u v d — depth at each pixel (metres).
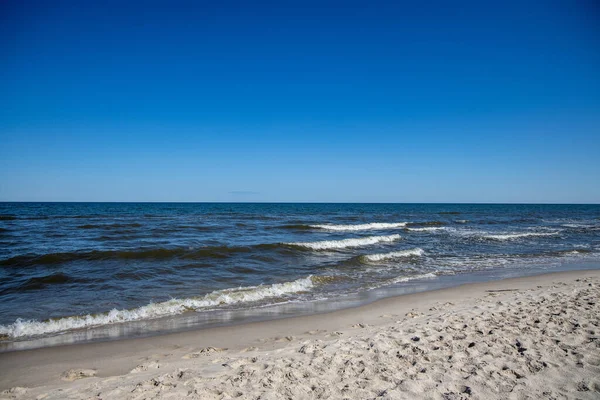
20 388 4.35
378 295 9.96
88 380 4.76
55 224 27.52
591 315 6.75
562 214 67.00
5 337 6.53
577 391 3.95
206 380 4.36
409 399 3.81
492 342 5.48
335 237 22.91
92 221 31.20
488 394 3.92
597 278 11.60
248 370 4.62
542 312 7.08
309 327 7.18
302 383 4.23
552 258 16.94
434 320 6.89
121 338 6.55
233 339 6.49
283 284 10.68
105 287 10.10
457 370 4.53
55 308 8.22
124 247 16.41
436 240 23.03
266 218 40.94
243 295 9.60
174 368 5.02
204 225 28.83
